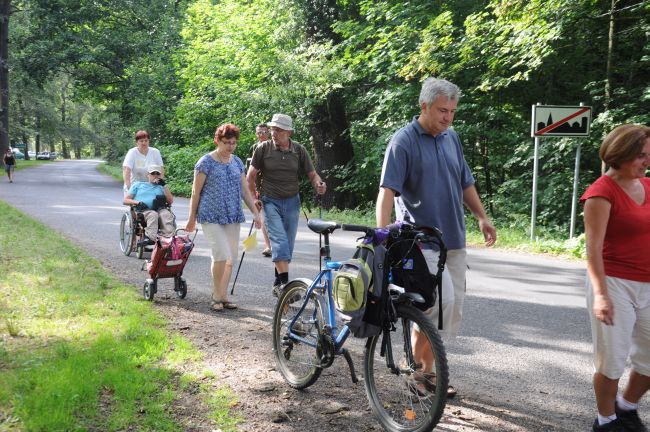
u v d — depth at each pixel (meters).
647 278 3.04
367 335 3.38
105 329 4.93
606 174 3.11
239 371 4.20
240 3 22.62
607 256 3.09
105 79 39.09
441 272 3.39
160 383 3.87
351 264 3.40
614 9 11.14
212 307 6.00
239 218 6.07
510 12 11.70
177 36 32.72
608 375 3.09
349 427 3.38
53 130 75.62
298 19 18.17
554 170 13.93
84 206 16.95
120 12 37.66
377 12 16.28
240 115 20.95
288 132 6.26
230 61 22.36
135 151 8.93
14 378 3.72
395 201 3.84
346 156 19.12
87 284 6.68
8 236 9.77
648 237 3.03
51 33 35.97
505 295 6.80
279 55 18.38
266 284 7.27
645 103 11.79
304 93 17.83
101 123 86.94
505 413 3.64
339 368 4.37
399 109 16.16
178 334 5.03
